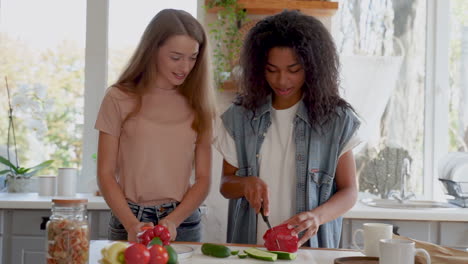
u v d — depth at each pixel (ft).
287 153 6.12
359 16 10.95
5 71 11.21
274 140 6.20
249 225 6.18
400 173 10.82
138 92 6.25
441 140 10.94
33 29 11.19
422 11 11.02
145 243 4.80
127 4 11.07
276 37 5.77
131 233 5.34
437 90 10.95
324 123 6.00
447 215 8.85
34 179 10.99
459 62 11.03
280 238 5.03
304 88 6.10
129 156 6.21
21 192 10.53
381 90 10.56
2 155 11.04
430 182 10.92
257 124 6.22
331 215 5.71
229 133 6.35
